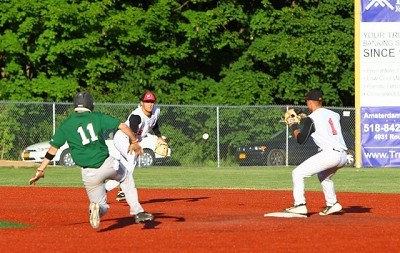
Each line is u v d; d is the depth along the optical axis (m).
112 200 37.62
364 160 63.75
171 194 41.38
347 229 25.95
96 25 73.94
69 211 32.72
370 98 63.50
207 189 44.66
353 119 68.50
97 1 74.12
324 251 21.72
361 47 63.41
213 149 66.88
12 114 65.44
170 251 21.89
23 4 72.25
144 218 26.80
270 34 77.56
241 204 36.16
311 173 29.58
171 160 66.50
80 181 50.19
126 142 33.53
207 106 66.56
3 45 72.75
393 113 63.47
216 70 81.81
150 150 65.62
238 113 67.12
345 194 40.94
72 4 73.00
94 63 74.19
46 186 46.47
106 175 24.92
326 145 29.23
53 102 67.06
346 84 76.25
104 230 26.16
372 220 28.95
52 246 22.86
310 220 28.89
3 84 74.00
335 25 76.12
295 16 77.19
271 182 50.38
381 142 63.69
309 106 29.89
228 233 25.14
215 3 80.44
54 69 74.38
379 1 63.25
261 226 26.95
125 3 78.88
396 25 63.19
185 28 76.12
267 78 76.00
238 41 78.06
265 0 76.69
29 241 23.80
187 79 78.12
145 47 77.50
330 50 74.88
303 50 74.12
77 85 74.25
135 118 33.31
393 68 63.41
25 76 75.50
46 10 72.19
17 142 65.50
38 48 73.12
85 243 23.36
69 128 24.55
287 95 75.56
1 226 27.44
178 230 26.02
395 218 29.92
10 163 62.94
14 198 39.03
